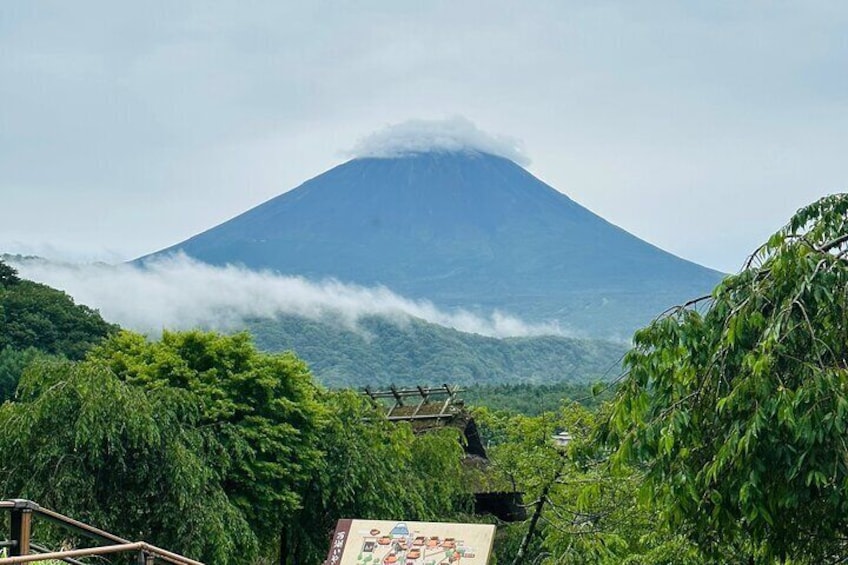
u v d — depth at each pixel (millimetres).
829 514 11750
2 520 25031
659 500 12422
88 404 25750
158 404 27812
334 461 35125
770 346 11328
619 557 26406
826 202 12773
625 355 12570
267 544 34500
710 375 12148
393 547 15312
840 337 11836
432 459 39469
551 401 99188
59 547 24641
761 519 11781
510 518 45156
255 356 34156
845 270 11852
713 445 12125
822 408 10969
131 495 26297
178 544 26141
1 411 26359
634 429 12281
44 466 25281
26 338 68688
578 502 14438
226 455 29938
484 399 101062
